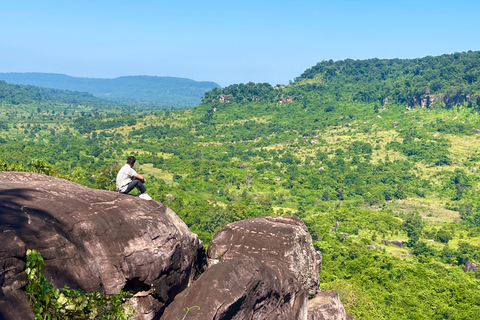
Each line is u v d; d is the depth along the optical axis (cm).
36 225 560
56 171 1263
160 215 757
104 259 626
